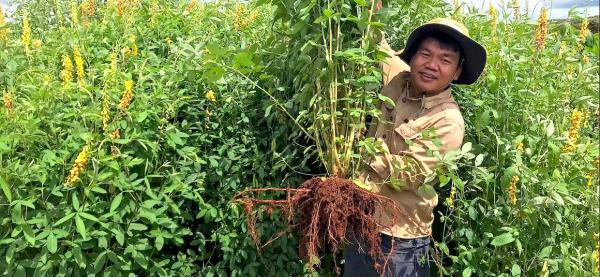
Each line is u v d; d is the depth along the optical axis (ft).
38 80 9.71
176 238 9.30
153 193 9.09
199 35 12.38
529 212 8.21
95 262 8.53
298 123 8.31
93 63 11.27
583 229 9.25
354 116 7.97
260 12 13.70
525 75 9.52
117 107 8.79
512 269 8.41
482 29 10.66
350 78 7.77
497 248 8.92
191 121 10.78
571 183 8.72
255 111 10.50
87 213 8.75
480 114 9.27
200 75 10.30
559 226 8.76
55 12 15.57
